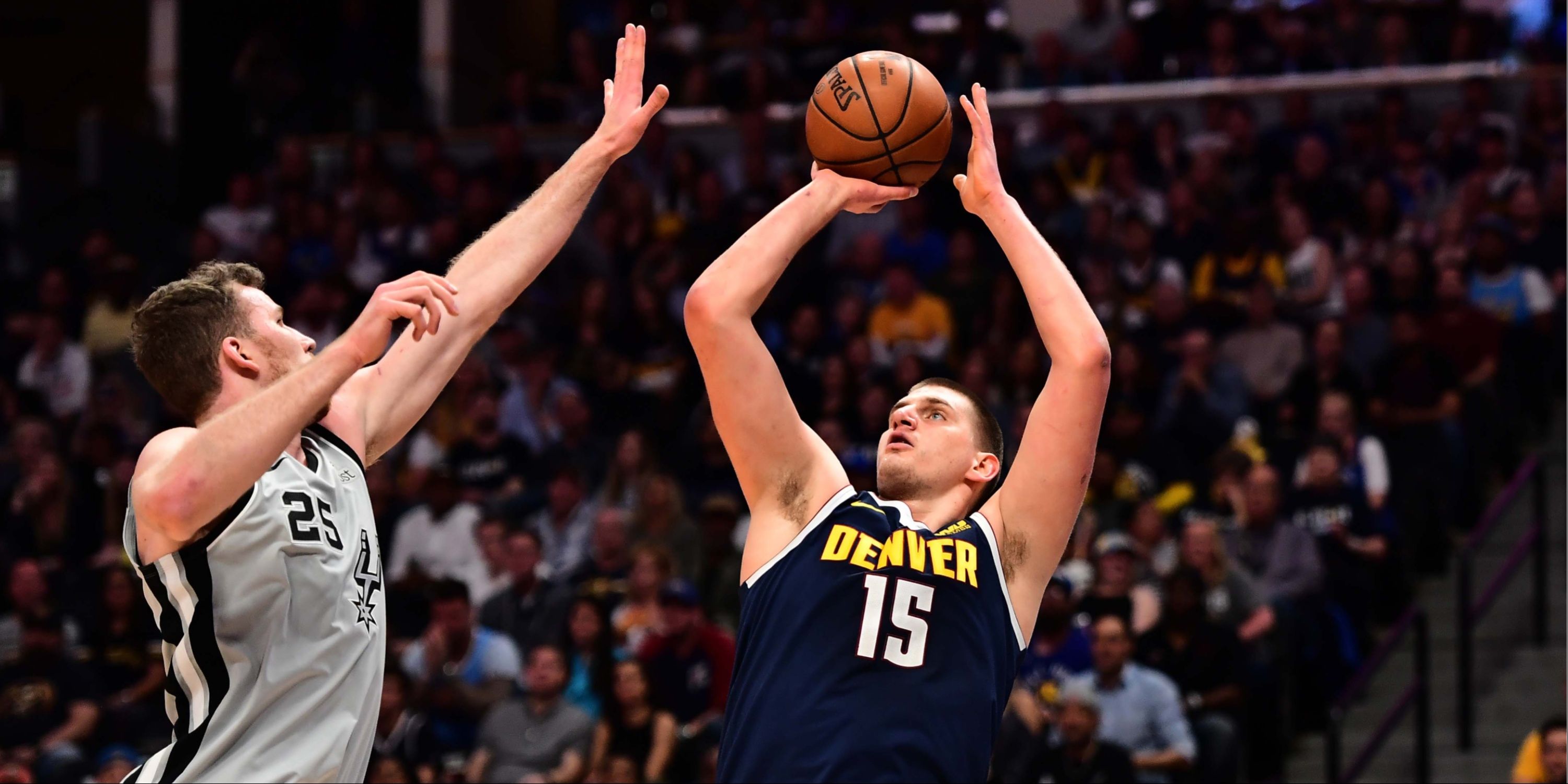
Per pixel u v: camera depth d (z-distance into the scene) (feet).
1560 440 33.78
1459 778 27.04
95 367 42.91
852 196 11.04
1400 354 33.04
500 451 36.42
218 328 10.25
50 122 57.77
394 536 33.83
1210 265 38.32
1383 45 45.93
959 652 10.09
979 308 38.22
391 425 11.12
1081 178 42.88
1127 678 25.03
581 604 28.58
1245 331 35.35
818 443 10.87
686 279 41.98
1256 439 31.99
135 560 9.77
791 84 49.29
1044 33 47.75
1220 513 30.50
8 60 58.18
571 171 11.87
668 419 37.22
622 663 26.73
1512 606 30.27
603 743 26.66
